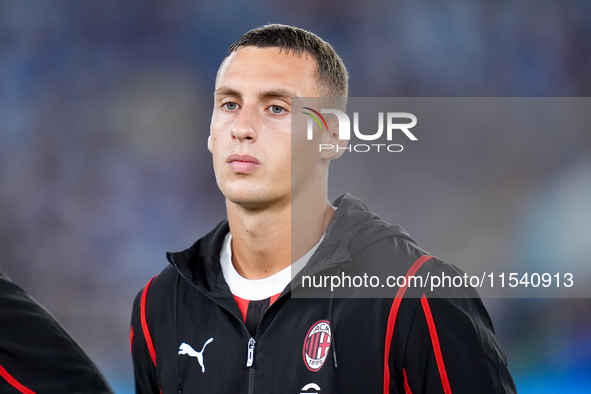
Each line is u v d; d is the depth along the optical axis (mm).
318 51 6863
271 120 6488
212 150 6848
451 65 42438
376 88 42719
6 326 7043
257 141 6410
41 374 7016
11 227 39906
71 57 42031
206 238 7477
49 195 40531
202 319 7035
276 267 6914
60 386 7043
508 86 42156
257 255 6887
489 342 6621
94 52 42156
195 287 7074
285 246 6844
